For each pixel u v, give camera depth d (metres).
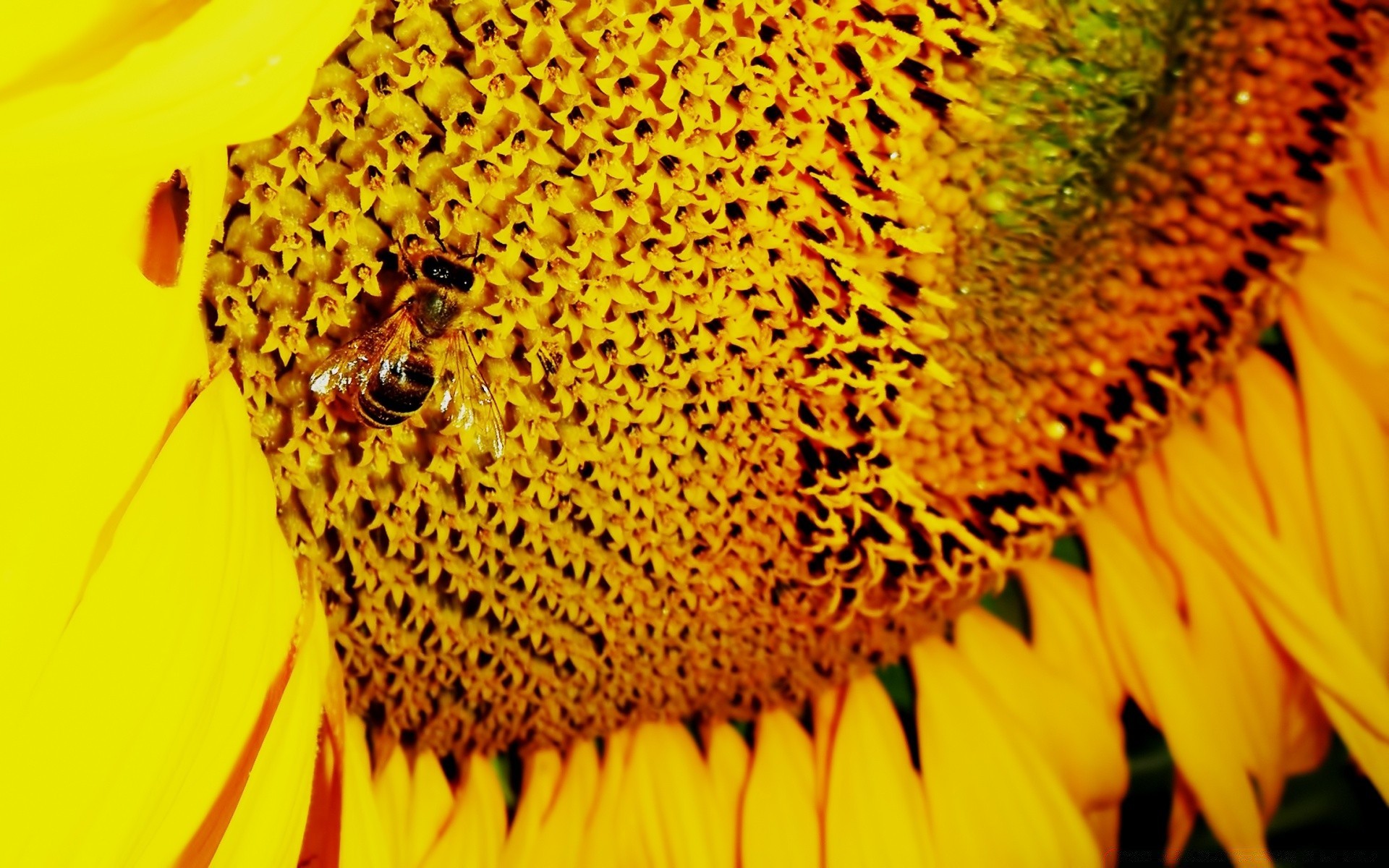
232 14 0.13
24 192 0.14
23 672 0.14
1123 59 0.18
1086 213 0.19
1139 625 0.20
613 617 0.19
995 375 0.19
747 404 0.18
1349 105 0.19
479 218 0.16
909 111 0.17
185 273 0.15
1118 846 0.21
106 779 0.15
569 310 0.17
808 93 0.17
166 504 0.15
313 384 0.16
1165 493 0.20
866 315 0.18
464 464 0.17
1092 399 0.20
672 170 0.17
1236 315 0.20
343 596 0.18
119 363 0.15
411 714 0.19
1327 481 0.20
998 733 0.20
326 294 0.16
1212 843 0.21
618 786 0.20
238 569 0.16
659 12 0.16
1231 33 0.19
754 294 0.17
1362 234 0.19
